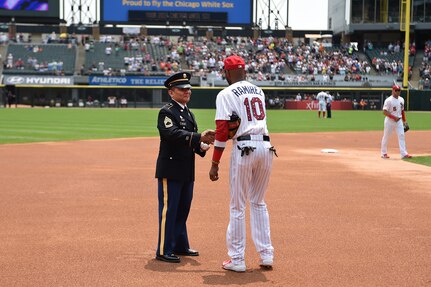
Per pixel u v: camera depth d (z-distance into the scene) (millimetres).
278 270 12117
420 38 136875
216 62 125938
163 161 12758
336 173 26578
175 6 130875
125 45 129125
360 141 45000
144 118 74250
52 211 17734
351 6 133375
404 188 22453
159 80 116250
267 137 12203
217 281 11422
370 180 24469
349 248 13758
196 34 137625
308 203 19250
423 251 13492
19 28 133500
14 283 11156
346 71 125438
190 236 14883
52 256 12961
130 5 130750
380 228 15781
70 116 77562
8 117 73500
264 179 12219
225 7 131875
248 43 136250
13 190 21469
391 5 131875
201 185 22703
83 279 11430
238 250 12039
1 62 119188
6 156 32656
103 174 25812
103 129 54875
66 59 123062
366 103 116812
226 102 11820
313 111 107625
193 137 12391
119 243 14109
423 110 109250
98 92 113812
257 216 12312
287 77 119812
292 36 143750
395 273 11867
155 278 11570
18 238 14492
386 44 137000
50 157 32281
